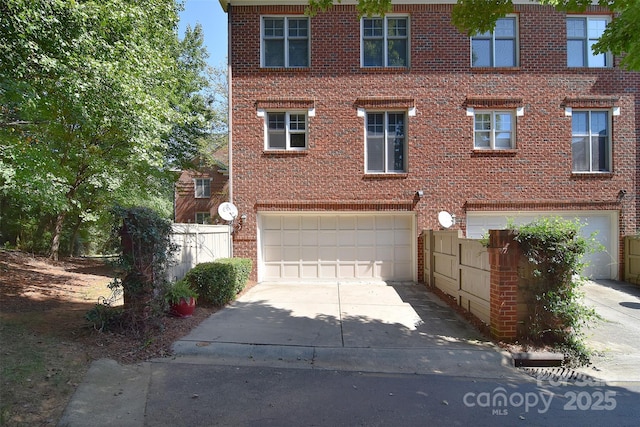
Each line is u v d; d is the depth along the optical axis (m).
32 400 3.74
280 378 4.73
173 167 17.92
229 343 5.68
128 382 4.43
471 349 5.59
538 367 5.30
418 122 11.35
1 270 10.23
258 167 11.38
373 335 6.24
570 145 11.38
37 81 7.01
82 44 7.17
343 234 11.59
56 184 7.79
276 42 11.57
